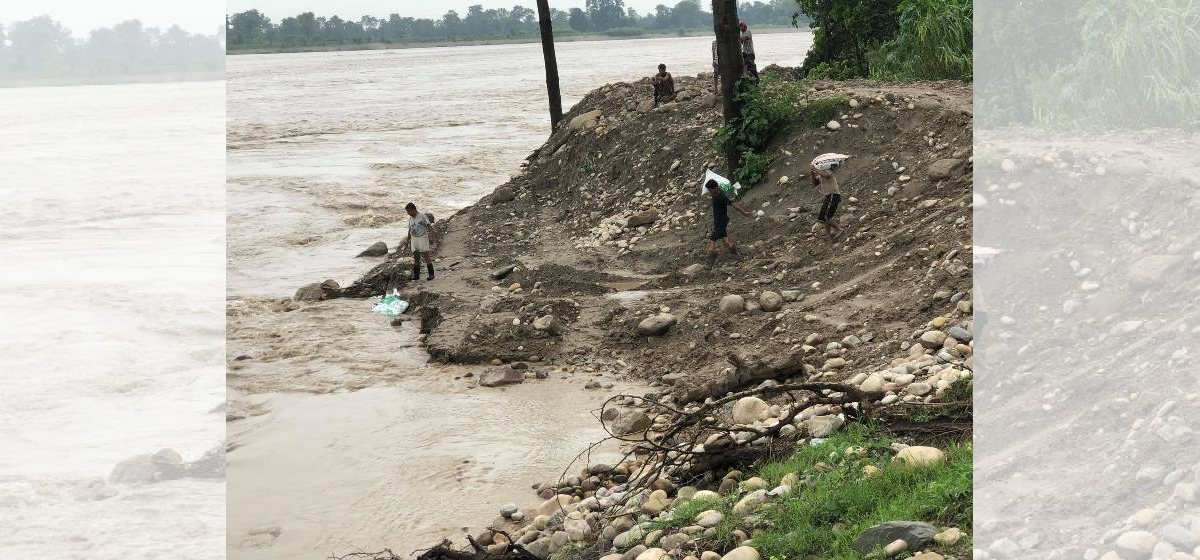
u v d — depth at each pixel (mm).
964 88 15297
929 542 3707
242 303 14523
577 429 8984
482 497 7609
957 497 4031
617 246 15148
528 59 120375
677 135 17516
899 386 6875
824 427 6332
